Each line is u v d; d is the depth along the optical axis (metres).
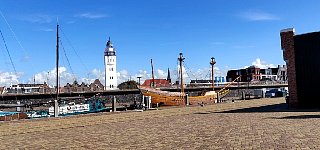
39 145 13.10
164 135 14.54
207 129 15.99
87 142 13.38
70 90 75.00
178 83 94.06
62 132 17.84
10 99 63.47
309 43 28.78
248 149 10.17
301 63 29.16
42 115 37.91
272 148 10.12
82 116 24.92
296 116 20.61
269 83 113.19
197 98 56.38
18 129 18.47
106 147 11.91
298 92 29.36
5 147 12.84
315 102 28.42
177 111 30.67
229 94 76.25
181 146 11.39
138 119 25.11
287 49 29.95
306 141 11.08
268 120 18.78
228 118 21.73
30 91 72.50
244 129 15.12
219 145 11.16
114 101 35.22
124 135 15.21
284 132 13.44
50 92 69.69
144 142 12.70
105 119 24.02
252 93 77.38
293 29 29.55
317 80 28.34
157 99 53.03
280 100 46.97
